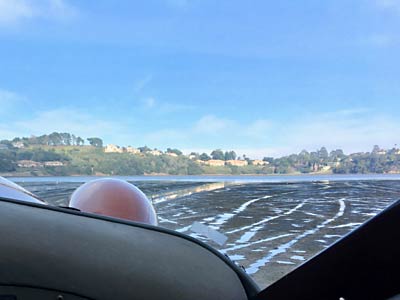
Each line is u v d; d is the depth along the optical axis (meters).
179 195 18.22
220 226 9.03
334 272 1.32
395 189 13.03
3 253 1.11
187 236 1.49
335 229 7.05
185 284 1.32
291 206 13.18
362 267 1.27
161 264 1.32
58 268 1.16
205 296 1.33
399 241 1.21
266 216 10.71
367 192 13.46
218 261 1.46
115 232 1.33
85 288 1.19
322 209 11.30
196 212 11.94
